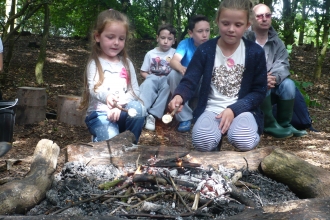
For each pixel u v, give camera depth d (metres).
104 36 1.95
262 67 1.86
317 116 3.90
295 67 6.39
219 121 1.86
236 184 1.58
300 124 3.22
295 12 5.14
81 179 1.58
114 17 1.94
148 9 6.76
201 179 1.55
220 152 1.79
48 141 1.69
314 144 2.95
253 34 2.49
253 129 1.82
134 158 1.76
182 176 1.55
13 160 1.95
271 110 3.00
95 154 1.76
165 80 3.03
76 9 6.56
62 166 1.83
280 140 3.03
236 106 1.79
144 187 1.50
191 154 1.77
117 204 1.38
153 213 1.33
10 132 2.23
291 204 1.23
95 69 2.00
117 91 2.01
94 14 6.54
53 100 4.06
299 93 3.24
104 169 1.68
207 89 1.86
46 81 4.86
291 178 1.58
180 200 1.42
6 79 4.59
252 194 1.51
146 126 2.93
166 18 5.18
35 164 1.55
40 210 1.38
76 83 4.89
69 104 3.27
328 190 1.47
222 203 1.38
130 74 2.08
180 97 1.77
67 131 3.15
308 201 1.24
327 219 1.15
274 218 1.18
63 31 9.37
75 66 5.71
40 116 3.32
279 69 2.96
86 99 2.11
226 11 1.73
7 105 2.26
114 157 1.75
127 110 1.83
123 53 2.08
